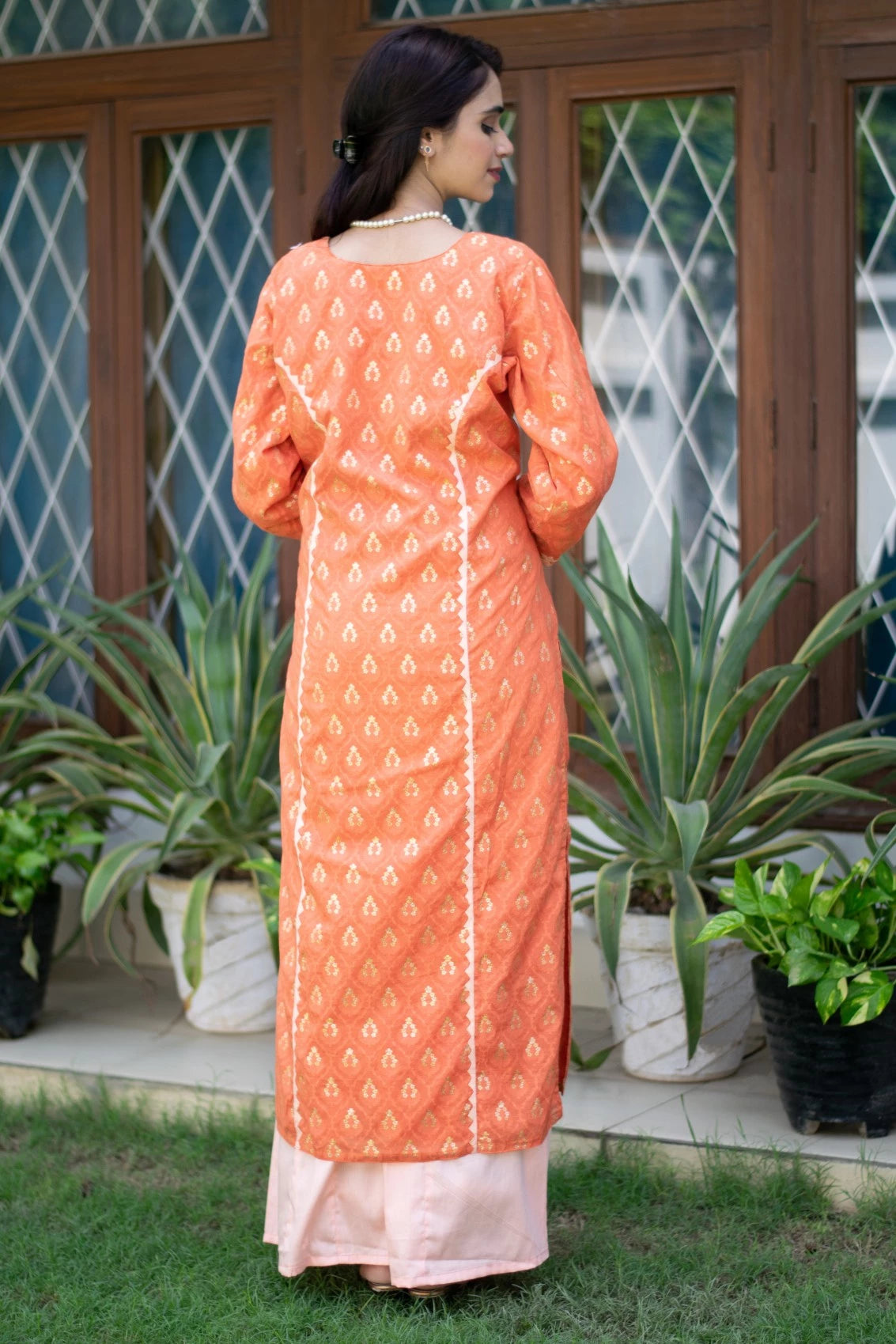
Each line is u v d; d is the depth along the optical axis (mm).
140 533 4059
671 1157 2684
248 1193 2658
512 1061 2186
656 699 3041
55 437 4191
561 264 3617
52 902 3457
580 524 2162
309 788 2191
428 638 2111
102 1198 2648
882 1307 2182
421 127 2117
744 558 3516
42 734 3777
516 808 2166
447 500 2119
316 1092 2189
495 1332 2141
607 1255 2389
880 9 3354
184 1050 3303
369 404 2129
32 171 4152
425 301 2104
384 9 3768
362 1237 2230
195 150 3996
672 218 3588
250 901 3391
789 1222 2473
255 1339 2156
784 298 3449
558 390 2088
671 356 3613
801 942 2562
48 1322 2232
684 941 2861
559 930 2238
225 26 3918
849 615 3123
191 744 3529
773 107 3432
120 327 4039
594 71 3557
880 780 3291
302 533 2336
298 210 3830
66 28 4055
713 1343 2115
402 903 2131
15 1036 3406
